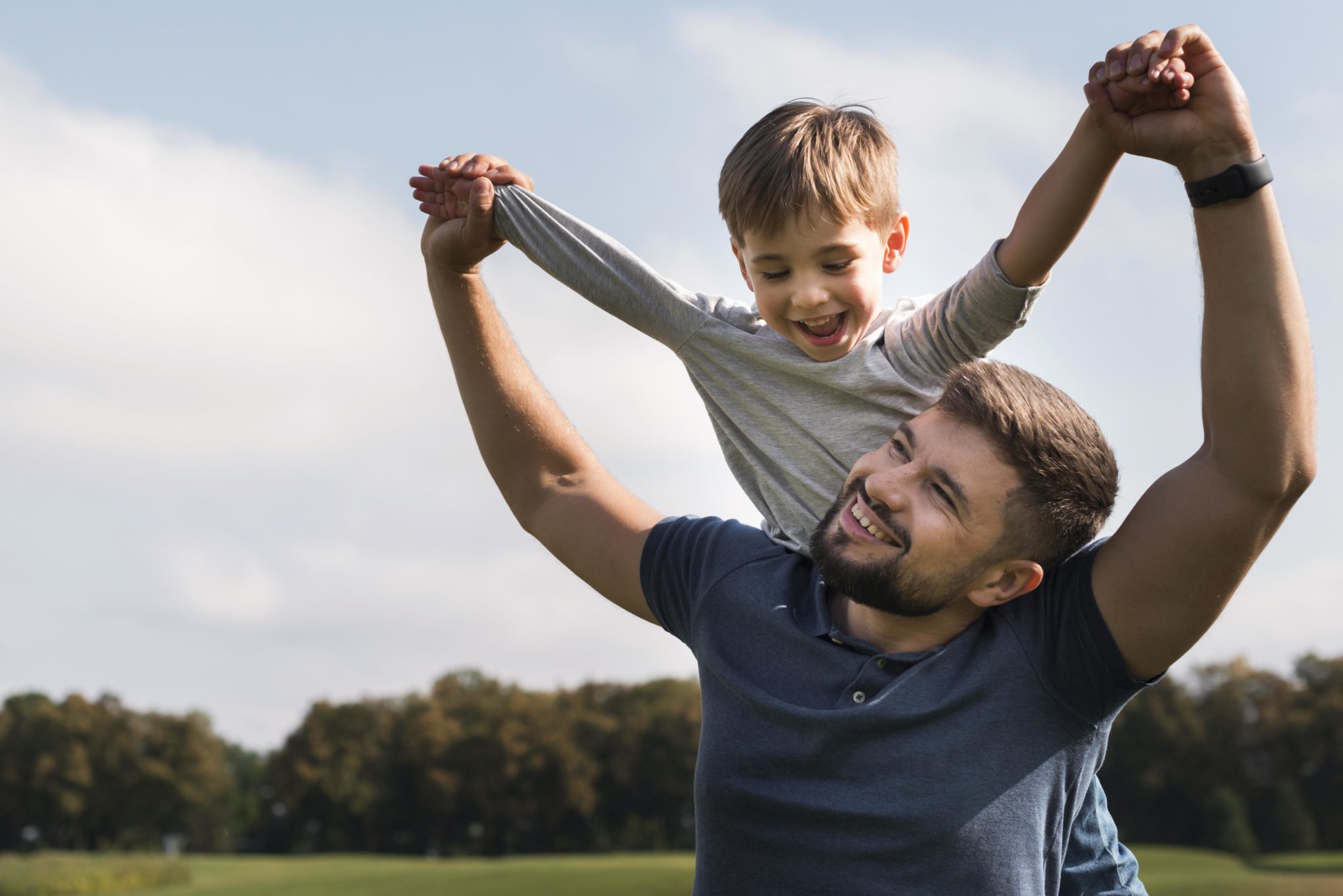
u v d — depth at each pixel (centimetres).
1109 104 183
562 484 249
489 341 250
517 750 7675
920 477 194
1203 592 182
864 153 255
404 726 7925
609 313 254
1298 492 177
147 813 7731
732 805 202
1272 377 171
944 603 195
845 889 190
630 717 7794
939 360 235
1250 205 172
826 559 200
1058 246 212
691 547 230
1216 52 176
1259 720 6944
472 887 3400
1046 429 190
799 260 244
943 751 190
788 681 206
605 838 7538
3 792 7562
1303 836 6650
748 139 260
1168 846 6806
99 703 7931
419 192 258
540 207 249
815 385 238
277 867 5244
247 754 8725
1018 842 189
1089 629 189
